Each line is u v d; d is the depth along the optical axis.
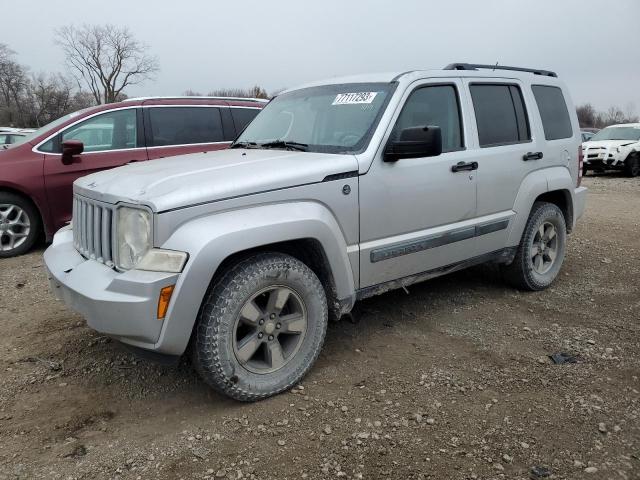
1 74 63.41
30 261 6.43
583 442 2.79
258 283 3.09
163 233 2.82
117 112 6.96
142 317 2.78
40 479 2.56
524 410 3.09
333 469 2.60
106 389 3.39
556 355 3.77
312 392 3.31
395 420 2.99
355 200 3.51
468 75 4.45
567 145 5.29
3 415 3.09
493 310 4.67
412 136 3.50
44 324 4.41
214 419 3.05
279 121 4.44
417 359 3.74
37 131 7.05
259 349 3.32
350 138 3.75
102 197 3.11
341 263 3.46
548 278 5.21
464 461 2.65
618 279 5.59
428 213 3.98
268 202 3.13
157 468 2.63
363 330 4.23
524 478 2.53
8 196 6.51
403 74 4.07
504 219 4.61
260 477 2.56
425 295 5.03
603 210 10.49
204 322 2.97
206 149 7.37
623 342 4.01
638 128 18.64
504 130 4.68
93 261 3.21
